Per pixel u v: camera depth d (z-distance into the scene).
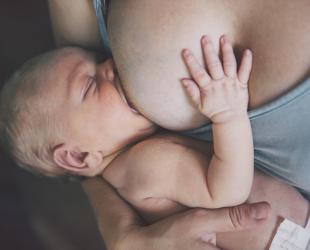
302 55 0.76
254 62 0.81
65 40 1.15
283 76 0.78
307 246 0.94
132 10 0.86
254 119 0.84
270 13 0.77
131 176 1.02
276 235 0.93
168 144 0.99
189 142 0.99
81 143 1.07
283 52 0.77
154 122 0.98
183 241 0.92
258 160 0.93
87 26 1.10
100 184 1.11
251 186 0.93
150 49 0.84
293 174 0.88
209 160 0.94
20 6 1.62
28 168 1.21
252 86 0.82
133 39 0.86
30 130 1.10
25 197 1.67
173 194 0.97
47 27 1.56
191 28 0.81
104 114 1.02
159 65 0.85
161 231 0.94
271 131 0.84
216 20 0.81
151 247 0.94
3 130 1.15
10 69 1.62
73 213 1.50
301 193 0.99
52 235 1.60
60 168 1.15
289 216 0.94
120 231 0.99
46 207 1.59
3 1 1.63
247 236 0.94
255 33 0.79
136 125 1.04
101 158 1.09
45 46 1.56
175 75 0.85
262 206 0.88
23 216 1.90
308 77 0.75
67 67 1.06
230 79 0.82
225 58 0.81
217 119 0.85
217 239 0.96
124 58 0.89
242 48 0.82
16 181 1.79
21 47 1.60
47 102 1.06
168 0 0.83
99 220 1.05
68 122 1.05
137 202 1.02
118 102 1.01
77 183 1.49
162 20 0.83
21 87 1.09
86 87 1.04
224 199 0.91
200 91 0.84
